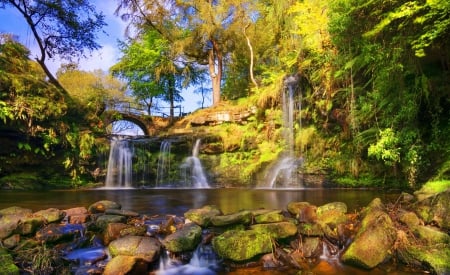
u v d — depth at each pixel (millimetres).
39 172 11391
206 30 18062
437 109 7539
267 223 4801
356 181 10211
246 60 20344
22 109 10266
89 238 4574
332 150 11117
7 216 4816
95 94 15203
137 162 13812
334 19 7434
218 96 20281
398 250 4254
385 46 6922
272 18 15047
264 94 14133
